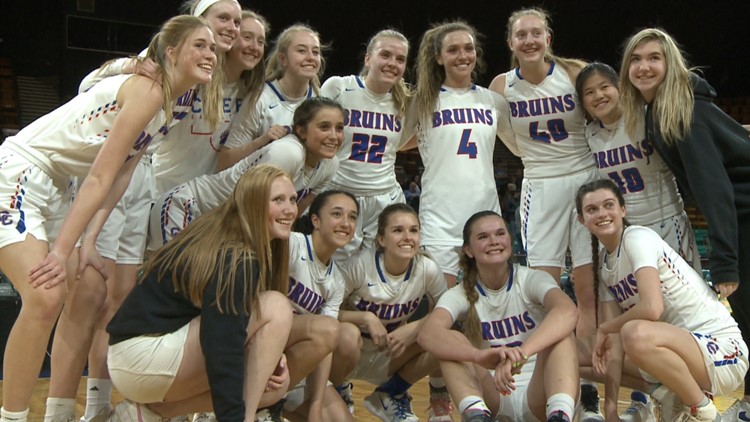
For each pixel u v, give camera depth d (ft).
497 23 43.75
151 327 8.24
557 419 9.32
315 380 10.06
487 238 10.71
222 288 7.97
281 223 8.73
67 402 10.29
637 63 11.34
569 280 17.76
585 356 11.26
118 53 41.83
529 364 11.02
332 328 9.70
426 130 13.38
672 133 10.92
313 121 11.48
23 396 8.81
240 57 11.92
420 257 11.81
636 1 43.32
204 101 11.33
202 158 12.31
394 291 11.56
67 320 10.28
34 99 47.88
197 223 8.66
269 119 12.87
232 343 7.86
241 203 8.52
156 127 9.56
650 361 9.62
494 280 11.04
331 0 43.24
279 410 9.67
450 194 13.00
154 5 42.24
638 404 11.79
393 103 13.42
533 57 13.06
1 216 8.72
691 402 9.87
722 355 10.00
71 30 40.88
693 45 44.27
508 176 44.96
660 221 12.27
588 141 12.96
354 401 14.28
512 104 13.64
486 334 11.02
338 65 43.86
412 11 43.70
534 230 13.42
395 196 13.55
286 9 42.50
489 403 10.66
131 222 11.60
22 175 8.93
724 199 10.41
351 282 11.59
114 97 9.02
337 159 12.45
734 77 45.78
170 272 8.32
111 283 11.17
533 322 10.98
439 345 10.15
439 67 13.44
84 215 8.51
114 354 8.35
